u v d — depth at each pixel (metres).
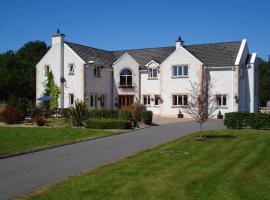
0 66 59.97
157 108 46.66
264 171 13.41
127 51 54.62
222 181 11.75
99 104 46.97
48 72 47.00
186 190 10.69
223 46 46.41
